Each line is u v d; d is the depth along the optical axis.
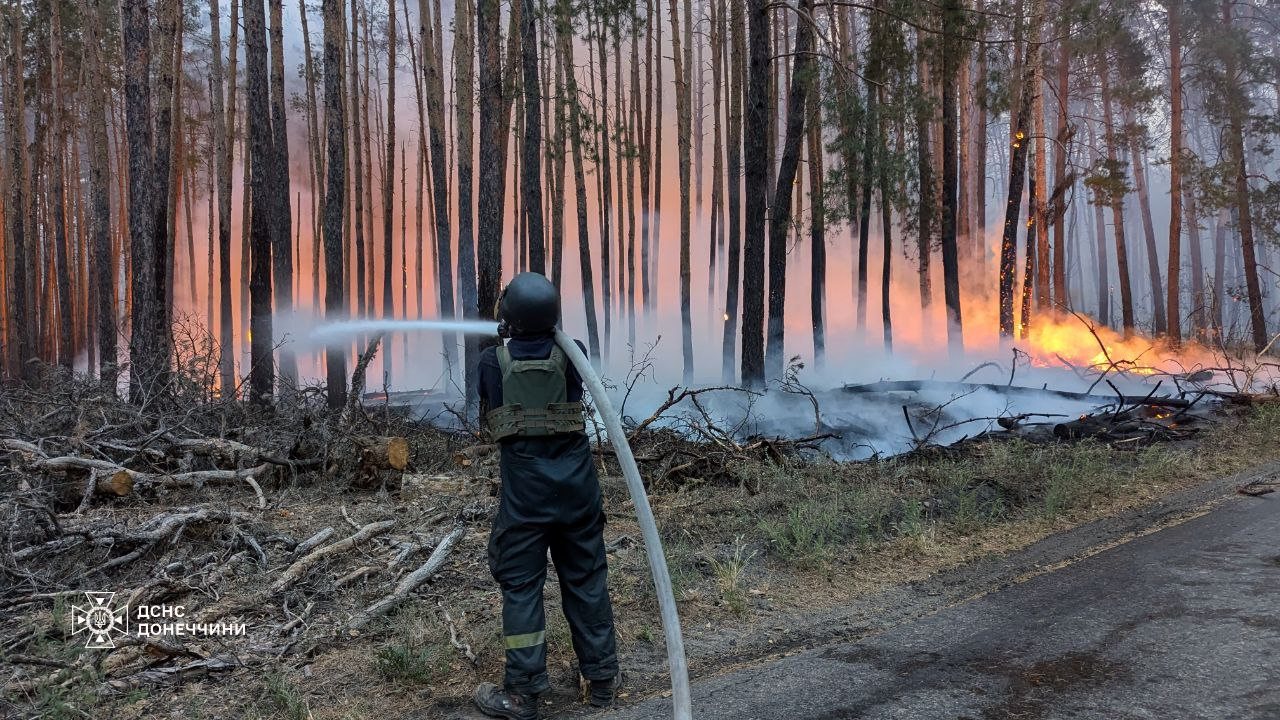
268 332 12.74
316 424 7.26
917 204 17.64
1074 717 2.62
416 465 7.37
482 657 3.46
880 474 6.74
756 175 12.61
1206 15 25.11
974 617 3.71
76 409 7.07
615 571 4.49
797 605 4.10
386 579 4.39
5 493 5.21
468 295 17.36
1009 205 18.41
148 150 11.58
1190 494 6.03
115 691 3.17
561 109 21.00
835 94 13.54
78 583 4.30
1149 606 3.63
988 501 5.88
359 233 24.75
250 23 13.09
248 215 23.14
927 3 13.84
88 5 18.31
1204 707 2.62
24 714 2.98
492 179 11.83
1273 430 8.04
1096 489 6.21
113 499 5.76
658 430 7.59
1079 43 15.73
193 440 6.62
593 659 3.04
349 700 3.12
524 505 2.97
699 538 5.16
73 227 27.23
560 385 3.00
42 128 24.20
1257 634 3.20
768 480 6.54
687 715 2.30
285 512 5.65
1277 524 4.95
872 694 2.92
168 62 13.26
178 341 11.45
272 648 3.57
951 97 18.02
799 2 13.12
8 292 23.52
